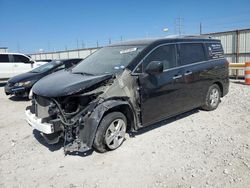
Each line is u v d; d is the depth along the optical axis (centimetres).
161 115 540
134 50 527
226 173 373
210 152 443
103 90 455
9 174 405
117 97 464
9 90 1018
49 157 455
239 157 419
